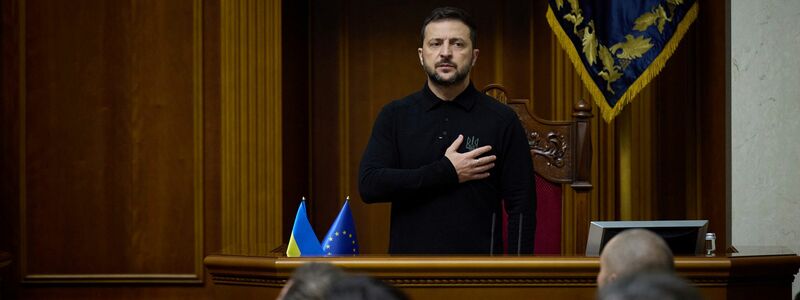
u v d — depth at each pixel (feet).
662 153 39.65
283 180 37.35
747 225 30.04
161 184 36.86
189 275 36.76
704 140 38.78
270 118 36.73
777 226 29.63
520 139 22.24
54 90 36.81
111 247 36.99
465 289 18.67
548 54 40.32
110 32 36.78
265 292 19.11
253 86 36.63
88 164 36.91
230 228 36.70
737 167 30.19
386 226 42.91
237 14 36.58
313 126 43.14
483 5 42.98
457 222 21.39
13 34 36.70
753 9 29.81
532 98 42.14
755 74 29.81
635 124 39.29
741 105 30.07
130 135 36.88
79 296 36.91
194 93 36.63
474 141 21.90
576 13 33.53
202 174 36.70
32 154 36.86
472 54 22.04
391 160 22.03
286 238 37.83
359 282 8.02
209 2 36.68
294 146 39.75
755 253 19.66
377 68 43.27
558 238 28.04
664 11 33.27
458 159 21.12
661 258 12.50
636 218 39.34
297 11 40.81
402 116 22.26
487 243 21.59
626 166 39.45
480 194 21.63
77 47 36.78
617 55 33.37
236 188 36.68
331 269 8.44
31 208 36.88
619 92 33.35
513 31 42.70
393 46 43.24
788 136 29.43
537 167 28.22
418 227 21.49
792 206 29.40
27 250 36.83
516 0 42.73
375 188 21.35
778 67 29.55
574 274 18.49
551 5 33.83
